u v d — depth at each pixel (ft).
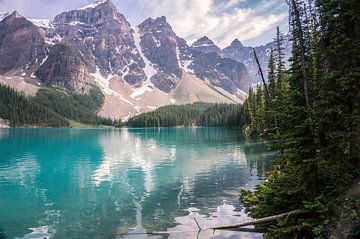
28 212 79.97
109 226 68.54
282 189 49.83
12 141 337.11
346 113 46.11
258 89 298.56
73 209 82.38
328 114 46.68
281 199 49.75
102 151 236.84
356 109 45.73
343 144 46.32
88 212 79.51
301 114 47.03
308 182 46.80
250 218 71.51
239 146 244.42
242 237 59.21
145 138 408.46
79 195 97.76
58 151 237.04
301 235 45.62
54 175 134.41
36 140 356.59
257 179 118.01
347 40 45.14
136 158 191.21
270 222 53.62
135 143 318.24
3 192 102.73
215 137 373.81
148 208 82.23
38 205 86.69
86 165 163.63
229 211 77.87
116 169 149.48
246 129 350.43
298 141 46.39
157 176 129.18
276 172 73.15
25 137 408.05
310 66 50.93
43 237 62.85
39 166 160.86
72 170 147.23
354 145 45.96
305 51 51.44
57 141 345.31
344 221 38.60
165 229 65.82
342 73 46.91
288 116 47.60
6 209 82.89
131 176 130.21
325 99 48.21
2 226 69.51
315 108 48.19
